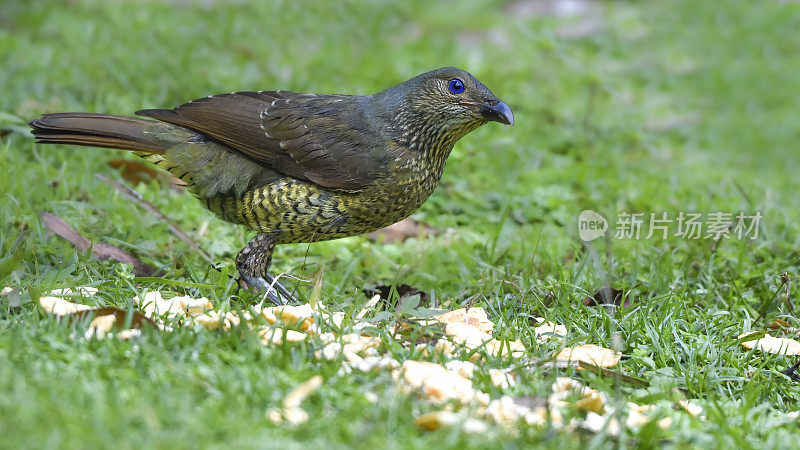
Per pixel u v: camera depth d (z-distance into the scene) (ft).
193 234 39.78
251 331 26.81
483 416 23.66
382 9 84.43
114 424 20.57
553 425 23.56
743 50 86.12
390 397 23.76
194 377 23.67
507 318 32.48
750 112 73.92
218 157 33.47
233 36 69.31
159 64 59.00
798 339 32.86
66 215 38.91
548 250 40.86
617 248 40.19
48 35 64.23
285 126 33.06
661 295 34.81
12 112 48.49
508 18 88.84
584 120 61.11
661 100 72.74
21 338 24.82
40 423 20.38
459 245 41.75
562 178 51.62
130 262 34.76
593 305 34.40
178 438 20.40
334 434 21.81
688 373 28.84
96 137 33.04
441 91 33.19
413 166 33.58
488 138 55.62
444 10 88.38
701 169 58.18
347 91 60.39
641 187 51.90
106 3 73.97
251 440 20.92
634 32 86.53
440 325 30.60
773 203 48.93
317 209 33.47
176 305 29.09
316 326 28.19
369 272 39.32
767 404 26.53
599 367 27.66
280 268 38.11
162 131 33.40
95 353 24.90
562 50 71.15
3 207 37.86
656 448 23.34
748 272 38.24
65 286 30.19
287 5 79.15
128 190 41.22
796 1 98.32
